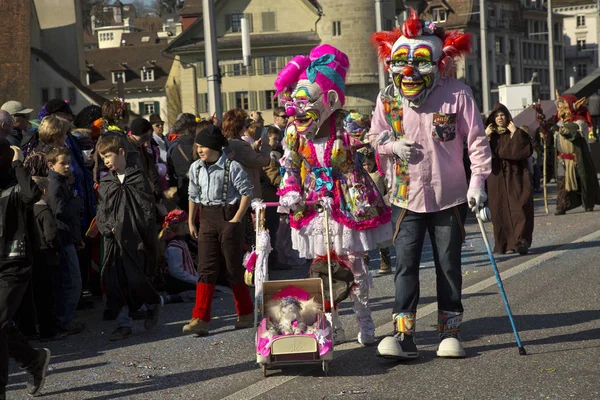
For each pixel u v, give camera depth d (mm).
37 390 5727
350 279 6273
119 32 126000
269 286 6195
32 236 5449
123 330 7527
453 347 5969
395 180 6176
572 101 15203
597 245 10891
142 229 7492
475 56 92625
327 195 6281
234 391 5570
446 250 6098
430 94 6066
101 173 7945
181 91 66625
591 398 4918
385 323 7285
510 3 101625
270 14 65875
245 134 11219
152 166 9398
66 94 50344
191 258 9617
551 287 8273
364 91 64312
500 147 10875
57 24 52031
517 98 34344
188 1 79375
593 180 15172
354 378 5652
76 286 7867
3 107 9672
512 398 5004
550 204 17734
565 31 123188
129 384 5934
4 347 5246
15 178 5402
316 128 6320
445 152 6078
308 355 5746
